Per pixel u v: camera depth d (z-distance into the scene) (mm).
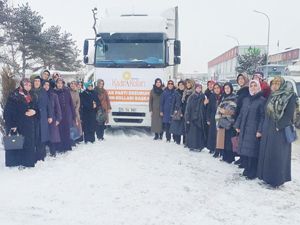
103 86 10250
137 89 10719
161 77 10750
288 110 5922
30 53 31219
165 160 7816
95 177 6387
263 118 6277
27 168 6797
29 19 30203
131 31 10891
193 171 7031
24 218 4680
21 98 6715
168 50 11172
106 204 5199
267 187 6141
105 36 10891
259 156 6312
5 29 29469
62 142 8258
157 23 10875
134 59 10797
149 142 9938
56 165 7125
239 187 6094
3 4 28516
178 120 9531
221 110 7613
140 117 10758
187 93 9461
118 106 10750
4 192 5535
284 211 5113
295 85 13125
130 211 4977
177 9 12516
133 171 6836
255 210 5117
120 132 11758
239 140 6629
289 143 6121
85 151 8477
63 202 5230
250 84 6543
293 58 44844
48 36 32438
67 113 8352
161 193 5695
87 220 4664
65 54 36094
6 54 28922
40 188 5750
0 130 8344
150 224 4590
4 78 8305
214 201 5438
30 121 6777
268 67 30531
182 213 4961
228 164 7652
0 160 7336
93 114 9586
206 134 8727
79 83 9844
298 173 7309
